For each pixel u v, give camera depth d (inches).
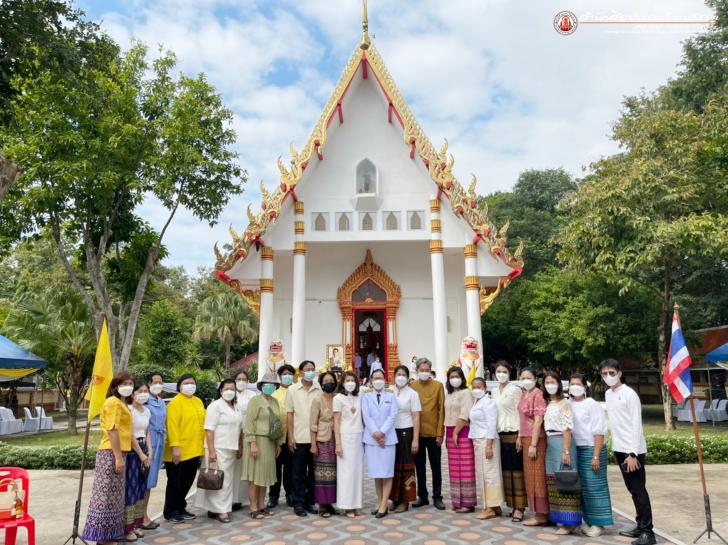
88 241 748.0
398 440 301.9
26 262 1642.5
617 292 844.6
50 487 390.9
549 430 262.4
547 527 266.2
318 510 301.1
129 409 260.7
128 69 752.3
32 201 650.8
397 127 670.5
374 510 305.4
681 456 472.1
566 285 957.8
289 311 719.1
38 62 532.1
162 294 1729.8
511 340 1164.5
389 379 689.0
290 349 711.1
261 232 615.5
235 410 304.8
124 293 831.7
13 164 253.9
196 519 291.1
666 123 709.9
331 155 679.1
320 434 294.2
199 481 278.2
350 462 289.9
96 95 649.6
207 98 778.8
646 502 246.2
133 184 681.0
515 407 287.3
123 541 251.3
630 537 251.3
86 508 329.1
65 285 831.1
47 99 658.2
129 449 249.8
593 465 255.8
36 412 904.3
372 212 662.5
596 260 705.0
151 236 821.2
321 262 738.2
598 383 1092.5
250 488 291.1
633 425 249.4
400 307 723.4
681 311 831.1
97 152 677.3
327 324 722.2
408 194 666.2
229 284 677.3
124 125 685.9
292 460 308.3
